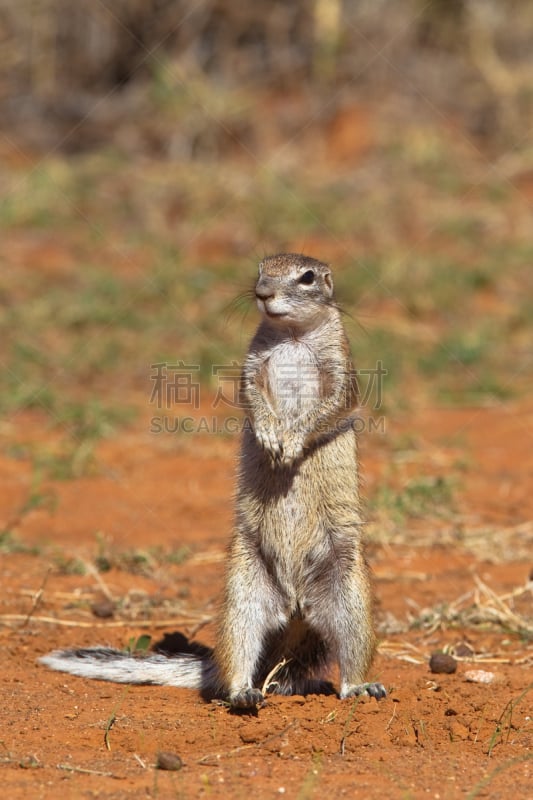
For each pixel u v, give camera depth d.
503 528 15.77
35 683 10.41
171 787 7.93
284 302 10.84
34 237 29.34
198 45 35.91
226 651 10.17
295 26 36.19
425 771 8.38
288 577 10.49
